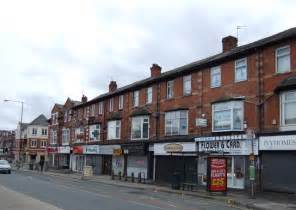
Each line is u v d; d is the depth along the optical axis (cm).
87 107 5400
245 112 2731
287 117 2433
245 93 2747
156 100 3766
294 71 2414
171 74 3528
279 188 2414
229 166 2822
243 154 2680
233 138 2769
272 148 2458
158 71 4156
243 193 2636
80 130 5541
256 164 2561
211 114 3030
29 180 3381
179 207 1791
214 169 2550
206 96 3122
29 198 1873
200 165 3108
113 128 4531
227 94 2906
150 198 2222
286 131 2384
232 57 2866
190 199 2298
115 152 4319
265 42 2597
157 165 3628
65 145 6081
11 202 1694
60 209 1491
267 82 2591
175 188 2909
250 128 2659
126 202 1931
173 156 3428
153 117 3781
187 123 3316
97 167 4906
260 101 2614
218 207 1909
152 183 3450
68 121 6156
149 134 3828
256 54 2694
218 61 2997
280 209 1905
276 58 2552
